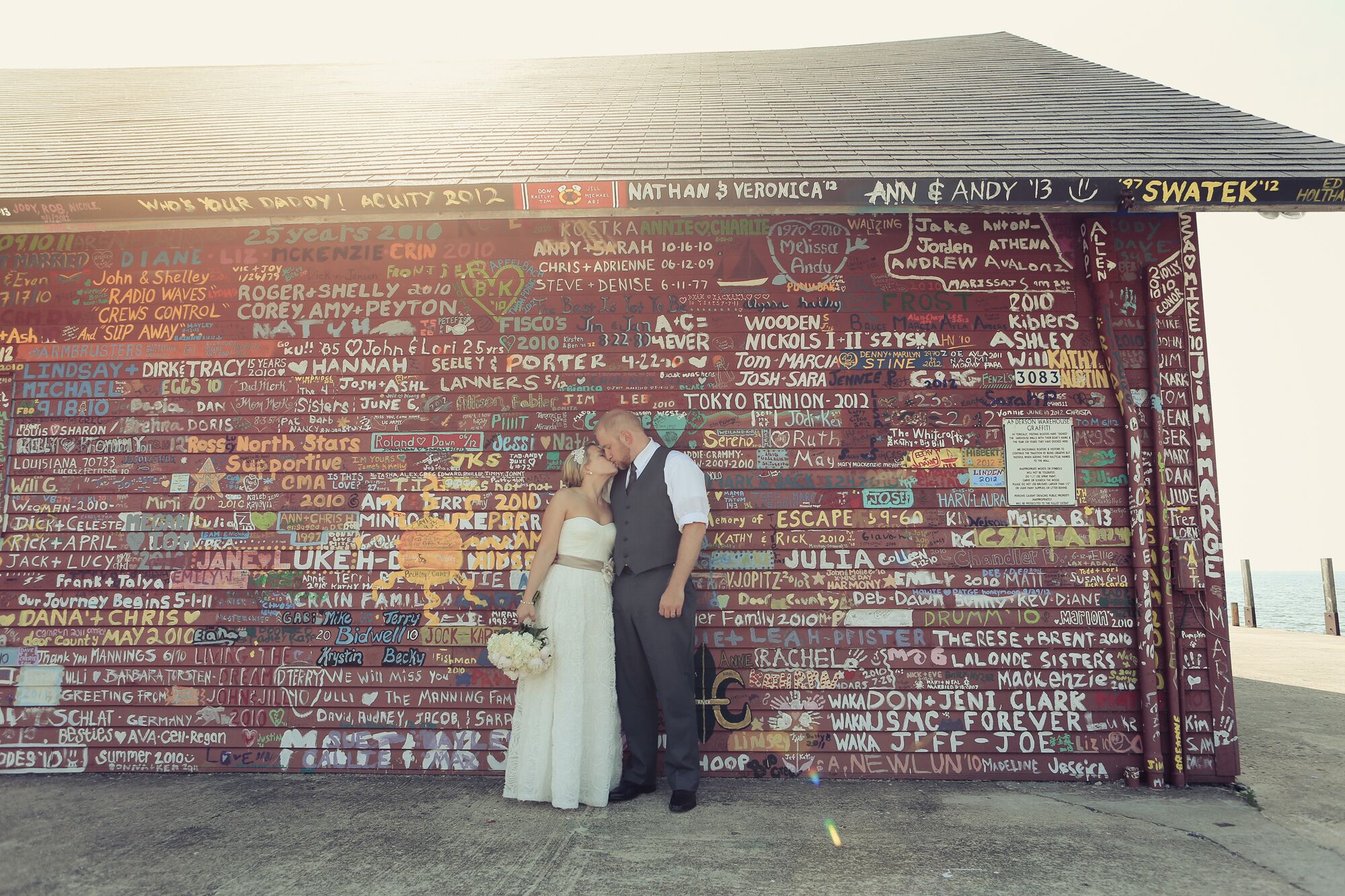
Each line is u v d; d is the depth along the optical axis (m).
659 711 4.06
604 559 3.78
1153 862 2.96
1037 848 3.09
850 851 3.07
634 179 3.72
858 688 4.08
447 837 3.22
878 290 4.36
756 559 4.19
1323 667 7.97
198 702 4.20
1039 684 4.06
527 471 4.31
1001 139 4.32
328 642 4.22
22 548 4.34
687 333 4.38
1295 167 3.69
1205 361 4.20
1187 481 4.13
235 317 4.50
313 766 4.12
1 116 5.72
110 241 4.58
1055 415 4.25
